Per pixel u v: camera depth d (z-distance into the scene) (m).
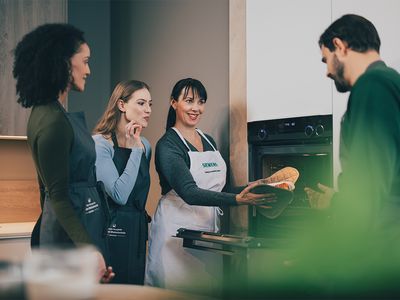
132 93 2.89
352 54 1.82
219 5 3.35
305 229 2.44
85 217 2.10
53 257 0.87
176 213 2.90
